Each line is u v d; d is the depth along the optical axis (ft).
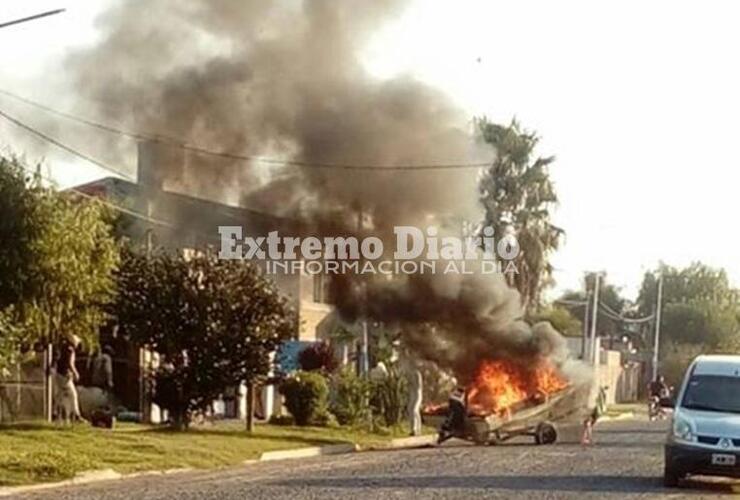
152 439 84.58
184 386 95.55
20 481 63.21
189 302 95.20
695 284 401.90
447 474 72.28
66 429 85.10
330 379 117.50
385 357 134.00
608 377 255.50
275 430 103.96
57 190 87.76
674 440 66.69
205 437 90.74
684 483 69.36
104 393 102.73
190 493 59.00
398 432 115.65
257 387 108.88
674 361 289.12
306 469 76.28
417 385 116.26
